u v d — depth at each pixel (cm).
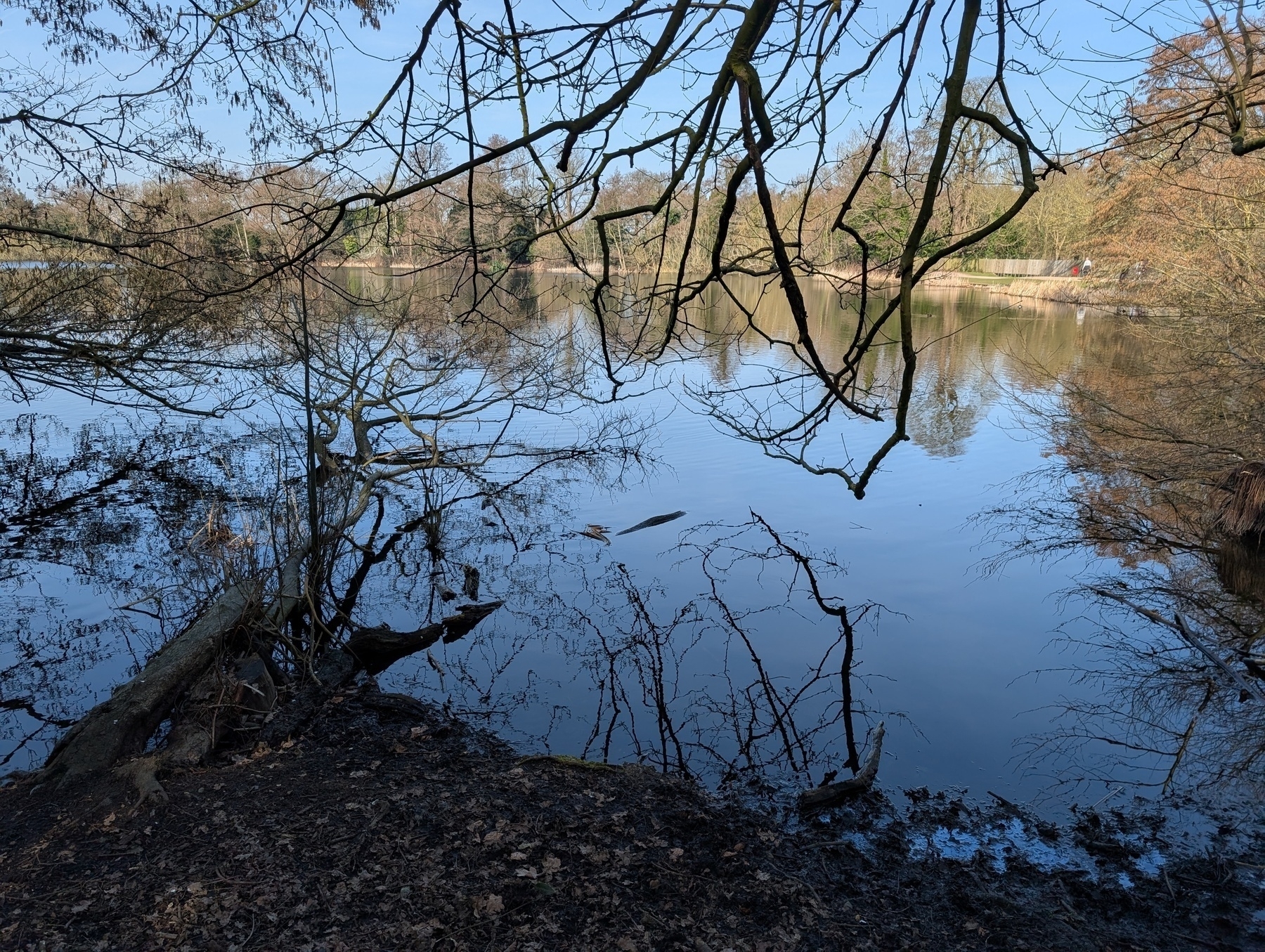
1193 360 1144
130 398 1834
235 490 1187
